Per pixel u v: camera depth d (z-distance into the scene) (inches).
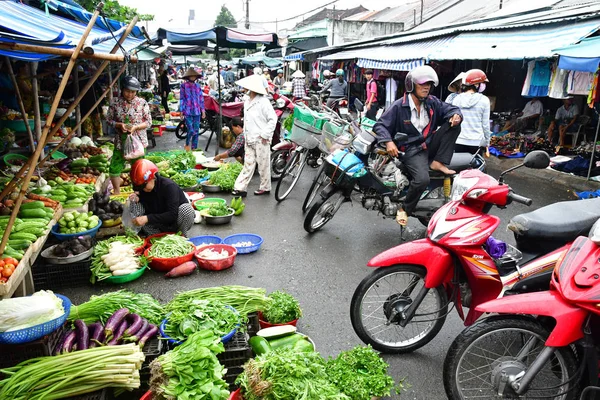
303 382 104.0
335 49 888.9
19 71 323.6
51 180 262.5
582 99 450.6
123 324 132.3
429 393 130.8
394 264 138.8
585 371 107.2
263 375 104.5
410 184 224.5
